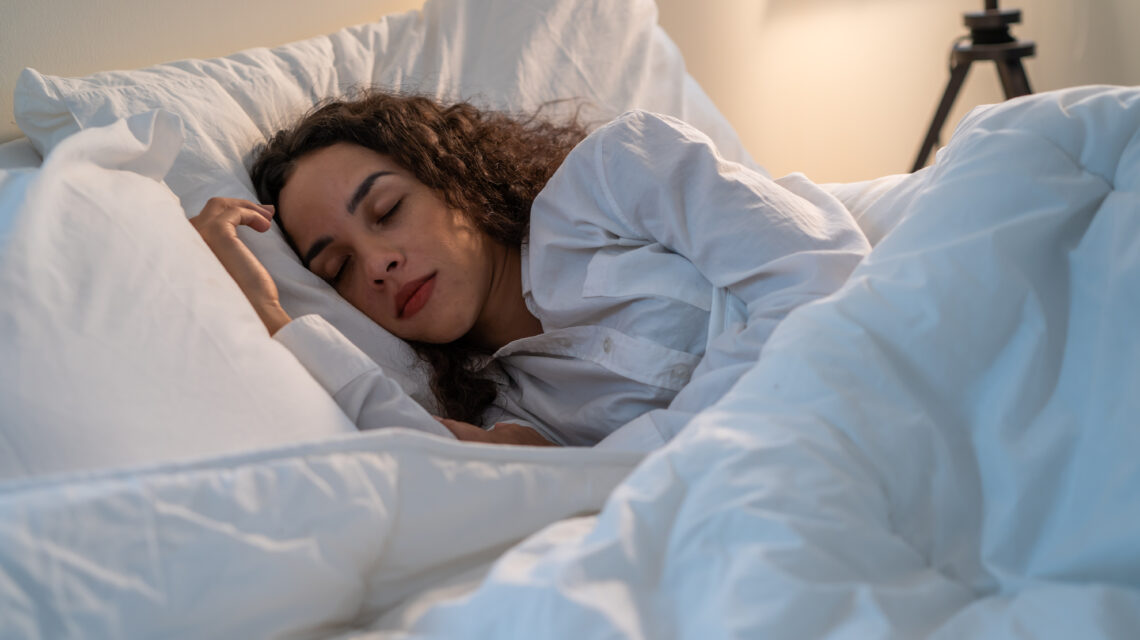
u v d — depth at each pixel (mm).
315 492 586
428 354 1090
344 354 882
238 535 551
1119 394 589
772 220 934
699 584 494
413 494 625
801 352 629
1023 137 762
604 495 696
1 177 784
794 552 490
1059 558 537
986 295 653
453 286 1062
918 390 624
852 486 545
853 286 682
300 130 1141
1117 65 2500
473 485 645
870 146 2574
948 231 713
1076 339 645
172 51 1327
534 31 1495
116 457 612
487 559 669
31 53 1180
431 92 1404
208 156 1112
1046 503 571
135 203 812
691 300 985
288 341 890
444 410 1073
